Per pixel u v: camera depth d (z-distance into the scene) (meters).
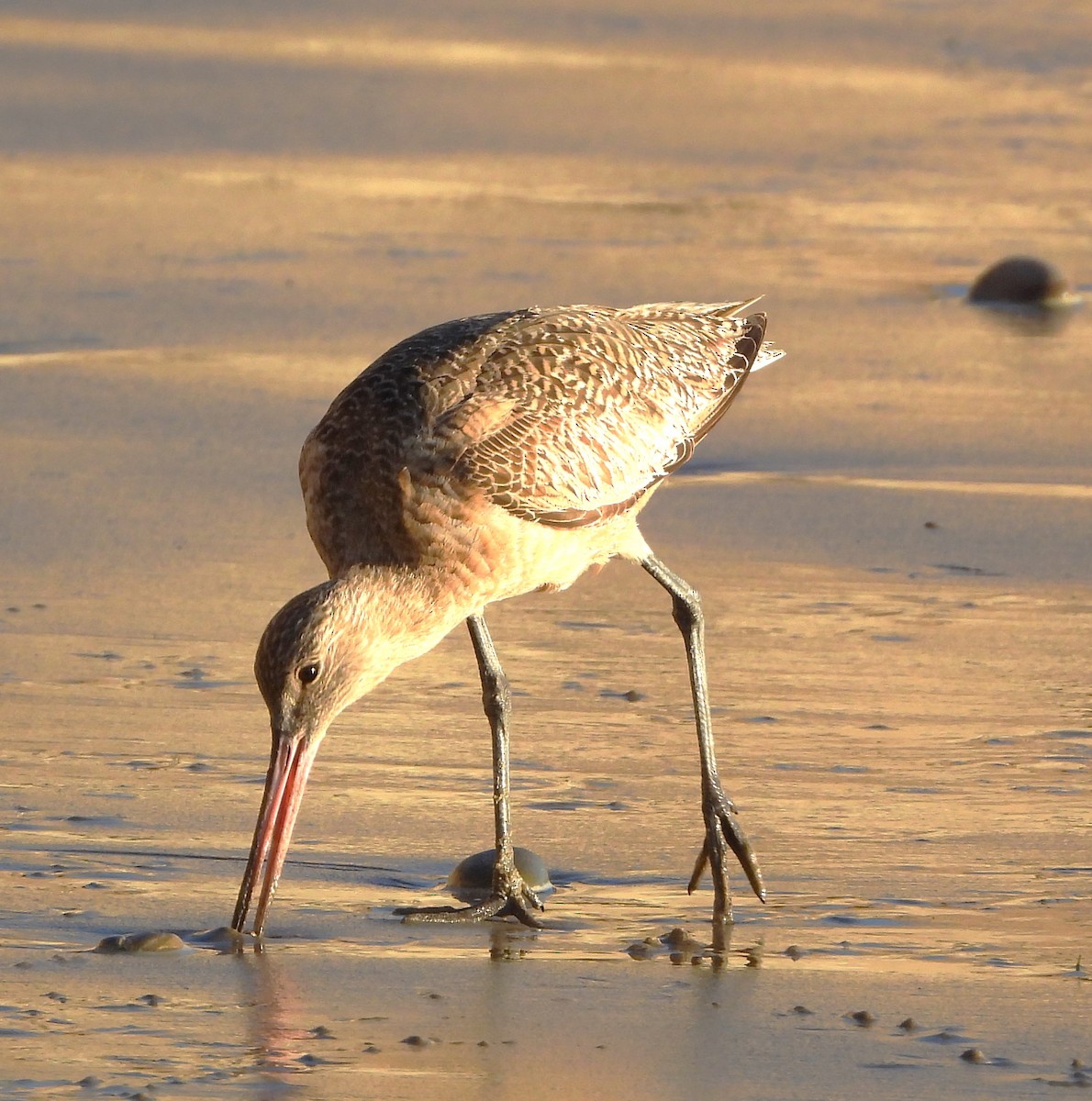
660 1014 8.33
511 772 11.24
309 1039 8.02
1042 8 52.81
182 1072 7.66
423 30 46.28
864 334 22.20
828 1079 7.72
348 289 23.67
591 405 10.69
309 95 37.59
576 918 9.51
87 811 10.50
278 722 9.43
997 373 20.61
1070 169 33.25
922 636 13.48
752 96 39.38
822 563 14.96
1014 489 16.77
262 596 14.06
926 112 38.34
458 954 9.02
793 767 11.30
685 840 10.45
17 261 24.70
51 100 36.16
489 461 10.18
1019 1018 8.28
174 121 34.78
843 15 51.28
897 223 28.69
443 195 29.69
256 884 9.29
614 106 37.78
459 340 10.73
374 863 10.08
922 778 11.14
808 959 8.96
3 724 11.66
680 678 12.71
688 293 23.75
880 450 17.81
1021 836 10.34
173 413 18.56
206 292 23.44
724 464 17.41
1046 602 14.16
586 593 14.42
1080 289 24.97
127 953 8.87
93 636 13.22
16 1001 8.31
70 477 16.62
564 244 26.48
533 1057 7.89
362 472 10.20
